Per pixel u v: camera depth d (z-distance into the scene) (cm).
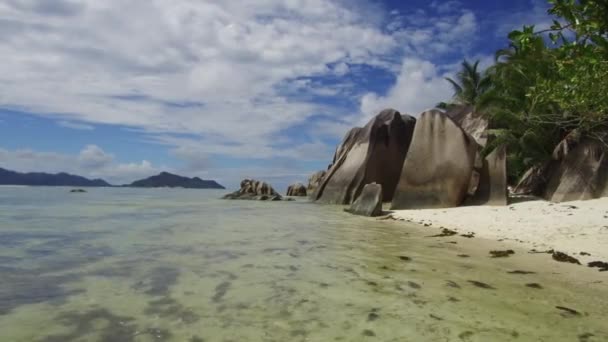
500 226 1113
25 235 912
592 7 465
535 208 1373
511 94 2227
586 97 675
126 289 463
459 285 499
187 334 332
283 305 412
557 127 1995
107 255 671
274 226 1162
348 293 457
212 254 688
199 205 2295
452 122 1777
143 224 1177
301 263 621
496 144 2152
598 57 525
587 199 1537
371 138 2402
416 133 1830
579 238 879
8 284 481
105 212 1658
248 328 347
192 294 447
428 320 372
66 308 394
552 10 486
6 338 317
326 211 1812
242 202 2714
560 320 377
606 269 610
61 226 1105
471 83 3475
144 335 329
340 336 332
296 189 3881
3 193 4341
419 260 661
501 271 587
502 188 1612
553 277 555
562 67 620
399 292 464
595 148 1652
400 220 1383
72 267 576
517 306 418
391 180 2423
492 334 340
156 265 593
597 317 387
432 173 1734
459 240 909
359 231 1058
